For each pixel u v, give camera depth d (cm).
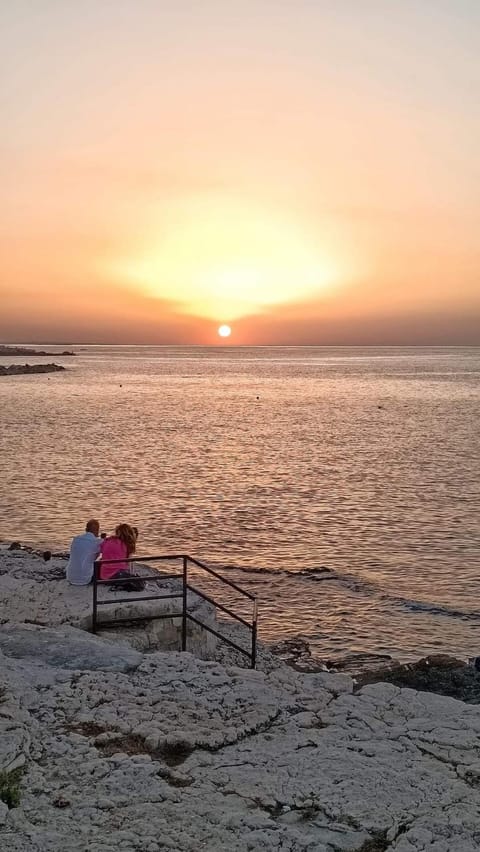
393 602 1733
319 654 1420
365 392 10069
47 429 5341
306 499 2905
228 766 636
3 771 605
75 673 806
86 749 649
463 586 1855
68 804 570
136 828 540
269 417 6512
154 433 5169
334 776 617
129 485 3155
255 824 548
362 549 2195
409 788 600
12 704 718
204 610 1121
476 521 2534
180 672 836
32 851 510
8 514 2581
